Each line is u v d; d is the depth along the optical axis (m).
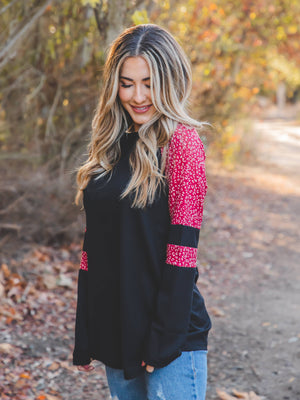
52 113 5.78
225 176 11.05
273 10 9.83
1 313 3.81
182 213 1.69
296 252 6.47
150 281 1.74
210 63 9.49
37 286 4.36
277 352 3.77
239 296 4.96
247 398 3.09
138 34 1.75
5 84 5.82
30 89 5.91
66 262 4.92
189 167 1.70
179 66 1.75
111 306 1.80
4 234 4.93
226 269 5.71
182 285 1.67
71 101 5.89
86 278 1.92
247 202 8.98
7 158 5.32
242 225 7.54
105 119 1.86
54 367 3.26
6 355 3.30
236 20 9.91
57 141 5.76
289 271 5.75
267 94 18.73
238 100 11.42
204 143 1.86
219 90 10.69
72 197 5.25
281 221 7.95
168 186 1.74
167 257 1.70
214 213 8.00
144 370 1.80
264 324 4.29
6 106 5.83
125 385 1.92
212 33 8.79
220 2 8.98
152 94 1.72
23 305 4.02
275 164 13.41
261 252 6.39
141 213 1.71
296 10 10.03
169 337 1.67
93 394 3.03
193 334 1.77
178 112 1.74
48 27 5.81
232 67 10.88
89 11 5.60
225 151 11.84
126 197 1.72
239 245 6.60
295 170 12.78
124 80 1.76
